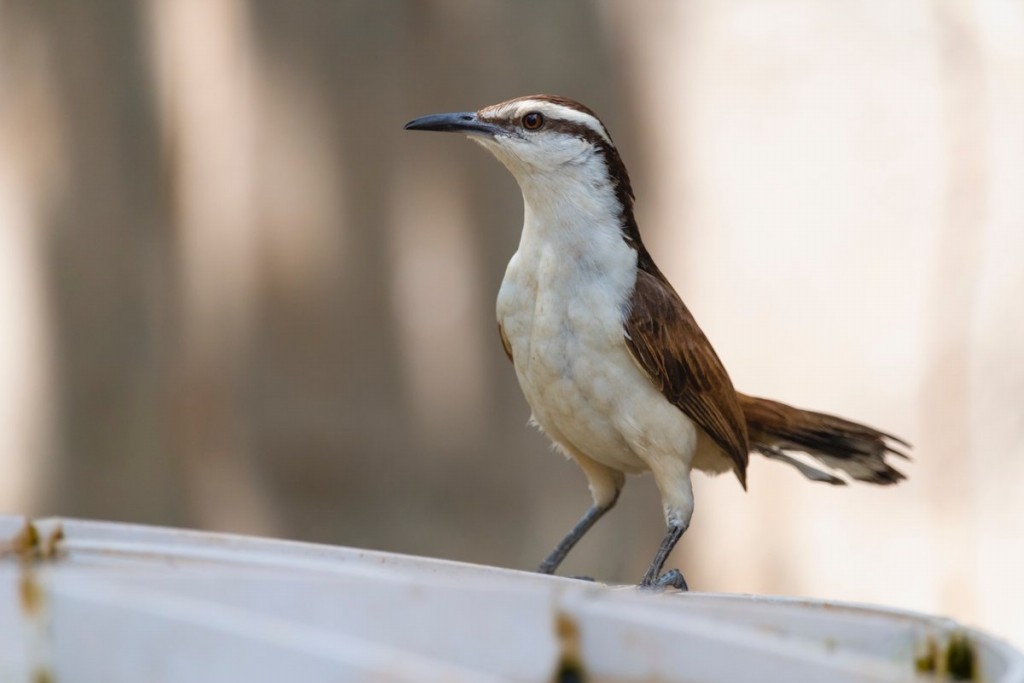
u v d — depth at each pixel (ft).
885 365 44.75
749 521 46.57
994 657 11.57
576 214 22.76
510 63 42.37
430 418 43.86
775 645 11.26
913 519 45.88
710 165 44.01
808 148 44.01
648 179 43.98
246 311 43.29
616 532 44.65
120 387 44.73
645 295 22.75
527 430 44.14
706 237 44.42
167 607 11.35
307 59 42.09
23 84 43.70
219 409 43.78
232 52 42.16
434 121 23.30
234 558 14.12
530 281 23.09
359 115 42.37
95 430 44.96
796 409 26.61
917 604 45.91
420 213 42.98
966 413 44.68
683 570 46.44
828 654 11.20
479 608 12.46
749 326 44.75
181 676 11.10
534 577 14.66
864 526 46.06
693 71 43.52
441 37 41.98
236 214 42.98
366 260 43.14
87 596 11.59
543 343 22.94
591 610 12.09
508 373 43.93
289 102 42.37
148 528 15.67
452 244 43.16
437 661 12.46
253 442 43.75
